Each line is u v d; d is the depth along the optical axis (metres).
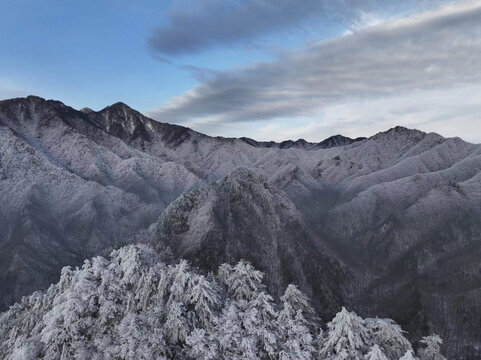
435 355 37.56
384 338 36.22
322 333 39.25
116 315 41.56
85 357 37.44
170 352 36.38
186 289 41.50
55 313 40.91
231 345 36.59
